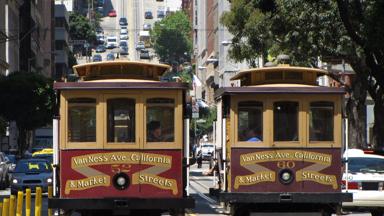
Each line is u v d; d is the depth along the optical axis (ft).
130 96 70.54
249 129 74.64
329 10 136.15
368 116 242.78
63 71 524.52
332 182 74.23
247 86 75.46
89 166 70.44
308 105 74.28
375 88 152.76
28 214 78.95
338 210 75.66
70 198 70.23
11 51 326.85
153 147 70.54
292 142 74.28
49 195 83.05
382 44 110.11
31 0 376.48
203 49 540.52
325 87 74.23
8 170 161.38
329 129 74.38
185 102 71.26
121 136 70.54
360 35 121.29
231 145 74.59
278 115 74.43
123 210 70.33
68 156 70.44
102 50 649.61
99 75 73.31
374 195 90.22
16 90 274.77
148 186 70.54
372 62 115.03
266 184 74.28
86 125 70.54
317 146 74.23
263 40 174.09
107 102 70.54
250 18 172.96
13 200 72.69
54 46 512.63
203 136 370.12
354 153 95.35
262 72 76.84
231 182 74.43
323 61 153.07
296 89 74.18
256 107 74.64
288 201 73.97
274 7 122.83
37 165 135.44
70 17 625.41
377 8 109.09
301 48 147.02
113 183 70.38
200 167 246.68
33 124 279.69
